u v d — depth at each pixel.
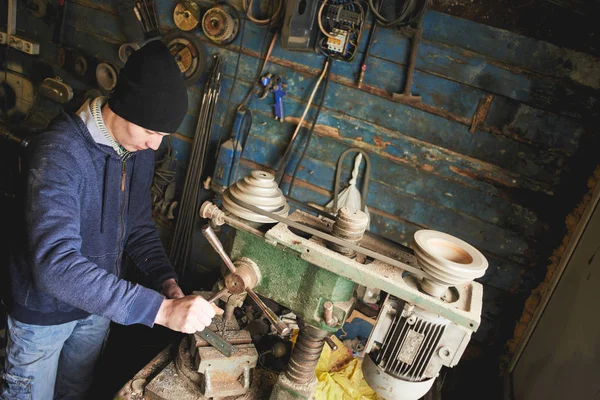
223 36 2.41
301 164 2.46
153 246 1.82
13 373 1.66
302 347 1.56
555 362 1.83
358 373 2.05
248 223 1.48
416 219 2.33
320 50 2.27
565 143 2.01
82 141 1.45
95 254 1.62
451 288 1.42
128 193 1.68
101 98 1.49
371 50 2.21
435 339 1.43
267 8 2.36
